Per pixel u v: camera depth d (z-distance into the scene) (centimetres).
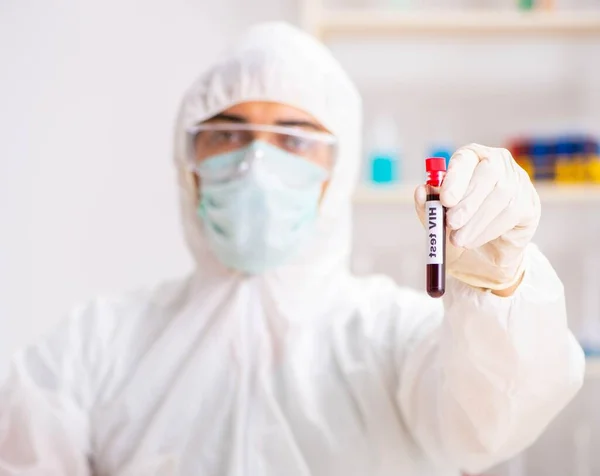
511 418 88
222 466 112
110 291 201
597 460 192
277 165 123
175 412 116
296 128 126
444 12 185
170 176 202
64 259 201
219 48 202
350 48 199
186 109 132
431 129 199
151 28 203
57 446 116
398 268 198
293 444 111
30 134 203
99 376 123
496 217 74
